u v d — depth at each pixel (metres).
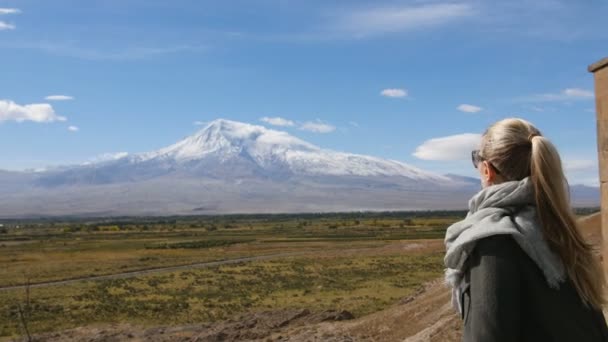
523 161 2.60
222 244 115.81
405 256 80.25
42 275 68.12
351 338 21.14
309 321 26.33
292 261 79.38
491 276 2.34
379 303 38.91
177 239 136.88
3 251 105.38
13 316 38.56
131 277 64.25
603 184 10.02
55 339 29.11
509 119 2.76
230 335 25.36
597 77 10.09
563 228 2.46
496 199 2.55
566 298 2.39
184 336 27.03
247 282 56.38
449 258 2.49
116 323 34.59
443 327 17.55
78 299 46.97
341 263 73.69
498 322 2.27
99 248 110.81
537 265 2.37
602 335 2.48
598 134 10.11
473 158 2.83
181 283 57.44
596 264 2.55
